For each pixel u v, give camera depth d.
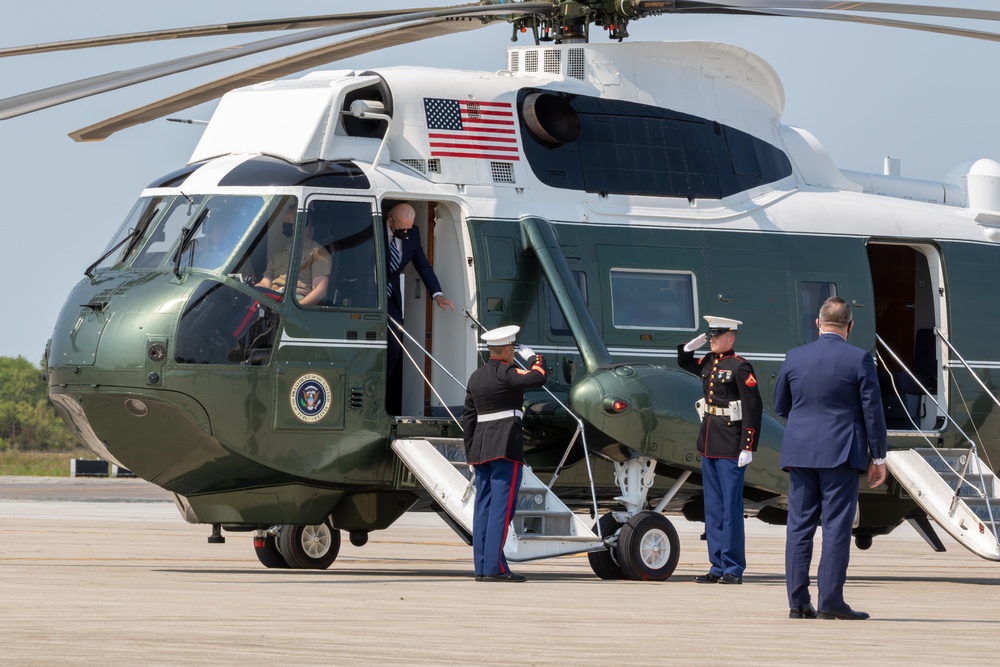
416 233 45.38
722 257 49.25
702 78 51.28
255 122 46.03
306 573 43.91
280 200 42.78
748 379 41.38
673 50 50.56
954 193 57.53
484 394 39.03
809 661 21.80
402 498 45.62
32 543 58.28
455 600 31.94
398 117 45.75
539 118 47.66
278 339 41.97
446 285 46.34
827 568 29.55
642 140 49.25
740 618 29.41
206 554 55.12
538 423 45.59
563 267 45.41
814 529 29.95
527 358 39.06
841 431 29.42
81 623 24.70
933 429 53.19
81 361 41.53
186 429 41.16
